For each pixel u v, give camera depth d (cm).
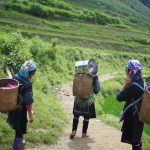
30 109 807
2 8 7600
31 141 987
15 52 1923
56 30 6675
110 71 4706
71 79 2902
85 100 1068
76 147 1018
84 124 1102
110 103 2541
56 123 1233
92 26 8938
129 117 805
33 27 6134
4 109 774
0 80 812
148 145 1110
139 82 804
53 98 1833
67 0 12975
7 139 941
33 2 9138
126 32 9775
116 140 1120
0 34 2231
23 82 804
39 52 2616
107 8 14812
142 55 6588
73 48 4319
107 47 6650
